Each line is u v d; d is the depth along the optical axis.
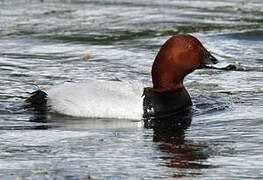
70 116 11.42
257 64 15.82
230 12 23.56
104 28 20.75
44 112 11.67
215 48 17.64
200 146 9.28
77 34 19.80
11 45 18.17
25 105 11.96
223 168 8.16
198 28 20.53
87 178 7.73
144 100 11.38
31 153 8.94
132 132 10.30
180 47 11.64
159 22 21.67
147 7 25.00
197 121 11.02
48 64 15.82
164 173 7.96
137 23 21.55
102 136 10.00
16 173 7.96
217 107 11.98
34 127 10.63
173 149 9.15
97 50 17.56
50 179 7.71
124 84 11.78
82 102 11.38
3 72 14.79
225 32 19.77
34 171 8.04
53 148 9.23
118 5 25.66
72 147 9.30
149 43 18.42
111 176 7.85
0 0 26.92
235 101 12.40
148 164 8.37
